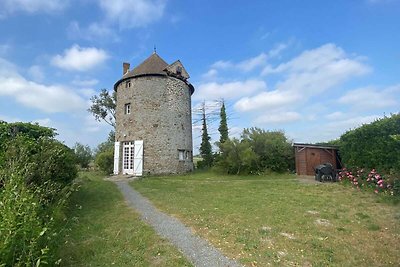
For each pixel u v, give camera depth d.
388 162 10.06
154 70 22.55
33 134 8.44
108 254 4.72
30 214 3.26
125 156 21.83
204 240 5.34
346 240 5.28
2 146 6.61
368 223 6.32
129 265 4.30
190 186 13.27
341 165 15.62
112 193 11.33
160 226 6.33
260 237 5.44
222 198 9.56
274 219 6.68
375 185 10.19
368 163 11.22
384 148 10.24
